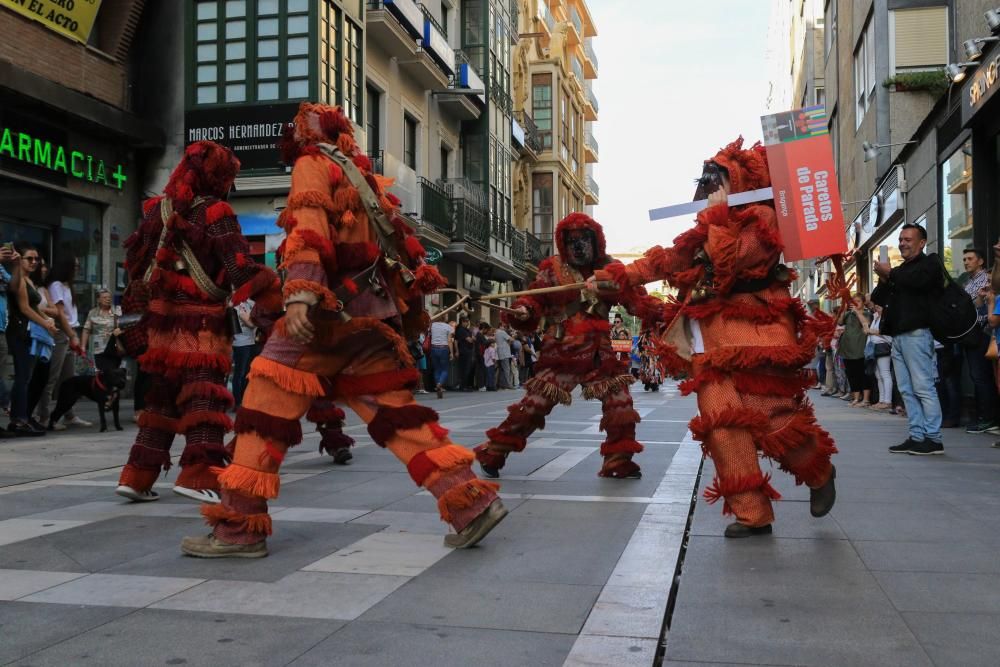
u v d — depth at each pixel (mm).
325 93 18203
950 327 7223
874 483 5672
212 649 2549
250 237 17891
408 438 3674
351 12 19688
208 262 4766
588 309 5949
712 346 4074
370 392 3672
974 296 9703
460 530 3715
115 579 3301
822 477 4125
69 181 15125
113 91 16484
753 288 4074
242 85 17750
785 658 2482
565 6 55375
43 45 14406
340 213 3572
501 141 33562
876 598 3061
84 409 13211
